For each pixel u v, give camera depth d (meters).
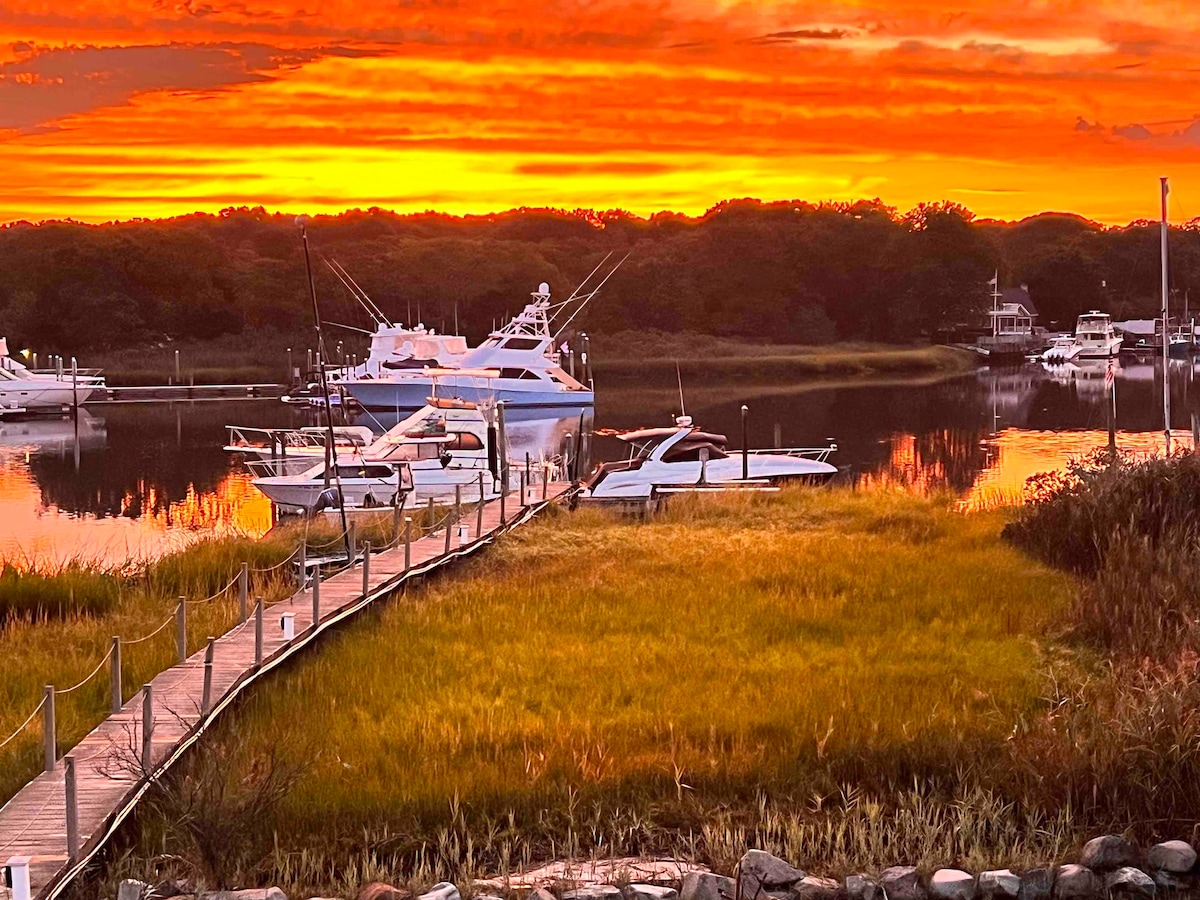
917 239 146.25
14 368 73.56
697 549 22.47
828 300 145.75
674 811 10.87
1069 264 153.88
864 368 108.62
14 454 50.28
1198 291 160.00
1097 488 20.69
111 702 13.41
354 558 20.89
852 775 11.38
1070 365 112.00
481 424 35.34
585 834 10.53
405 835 10.43
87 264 114.81
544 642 15.94
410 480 33.00
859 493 29.56
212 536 27.64
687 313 138.88
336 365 94.94
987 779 11.09
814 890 9.57
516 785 11.04
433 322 130.38
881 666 14.45
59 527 32.78
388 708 13.41
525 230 169.88
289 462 35.62
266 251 148.50
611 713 13.10
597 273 140.12
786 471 32.06
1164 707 11.23
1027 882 9.66
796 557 20.97
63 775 10.89
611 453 49.09
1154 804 10.47
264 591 19.62
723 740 12.08
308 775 11.25
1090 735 11.36
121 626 17.38
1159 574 15.93
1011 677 13.85
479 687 14.11
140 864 9.88
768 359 109.94
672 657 15.07
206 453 50.47
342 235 163.00
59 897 9.14
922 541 23.02
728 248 144.50
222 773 10.57
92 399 78.69
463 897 9.48
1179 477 19.83
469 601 18.33
